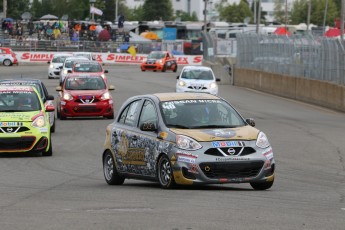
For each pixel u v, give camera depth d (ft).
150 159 110.52
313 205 93.50
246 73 432.25
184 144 104.06
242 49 449.89
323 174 139.13
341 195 107.14
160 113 110.73
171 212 85.15
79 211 87.66
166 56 574.56
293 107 307.99
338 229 74.59
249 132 106.73
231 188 112.27
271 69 396.57
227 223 77.41
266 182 106.93
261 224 76.84
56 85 411.34
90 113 252.42
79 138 203.00
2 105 167.84
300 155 168.35
